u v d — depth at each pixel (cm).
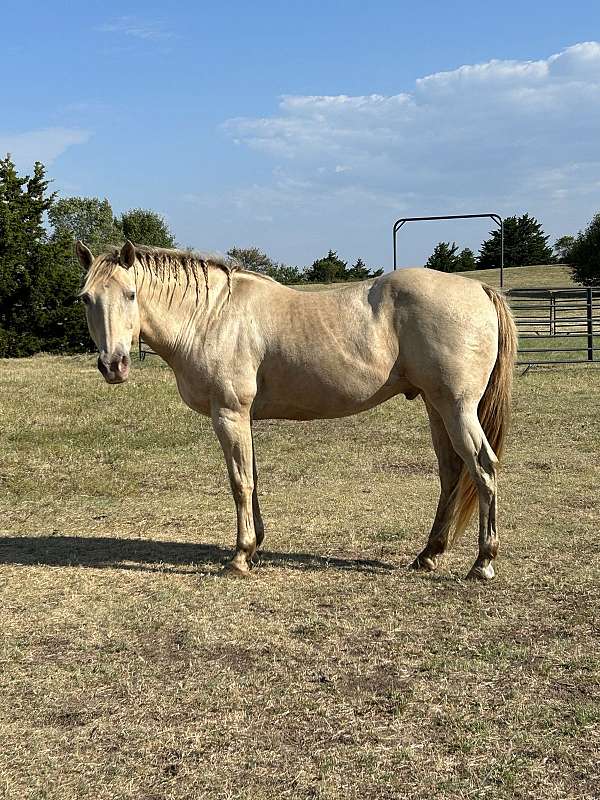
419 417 1046
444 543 478
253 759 274
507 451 822
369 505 632
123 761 275
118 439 921
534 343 2064
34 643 377
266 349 454
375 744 282
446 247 6084
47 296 2666
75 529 584
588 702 309
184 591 444
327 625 390
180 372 474
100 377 1562
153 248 468
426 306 434
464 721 296
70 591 448
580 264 4959
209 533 570
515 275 5394
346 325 446
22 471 766
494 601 419
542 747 278
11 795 256
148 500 667
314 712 305
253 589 446
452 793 253
